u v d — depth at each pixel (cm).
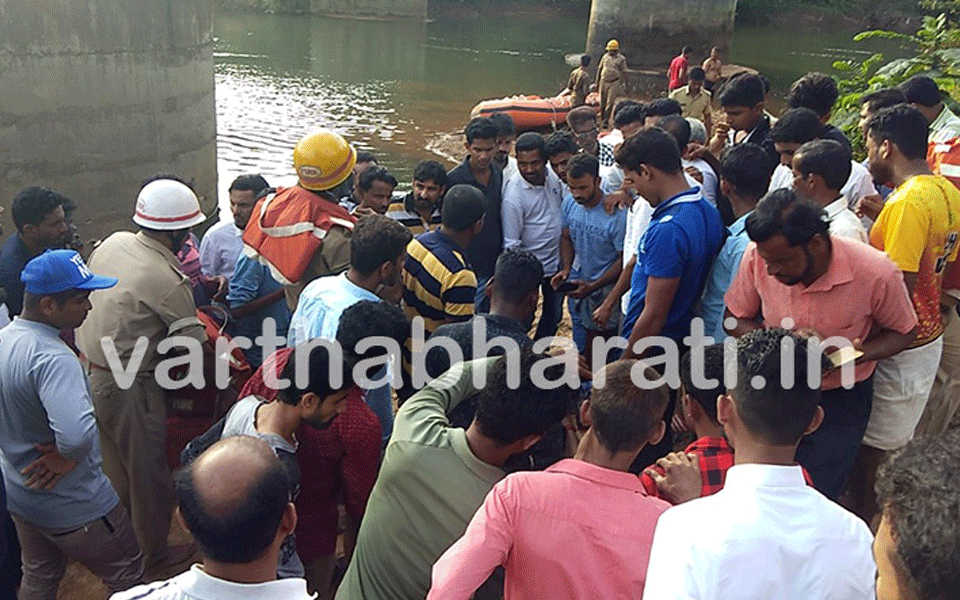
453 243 414
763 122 536
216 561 193
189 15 895
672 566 187
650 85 2381
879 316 322
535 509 212
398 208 573
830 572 183
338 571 382
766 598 181
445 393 279
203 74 945
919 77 522
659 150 360
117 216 853
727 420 217
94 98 801
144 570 411
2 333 323
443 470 244
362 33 3228
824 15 3875
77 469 336
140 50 830
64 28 762
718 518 188
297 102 1908
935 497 137
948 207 350
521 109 1634
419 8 3650
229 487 190
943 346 413
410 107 1930
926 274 355
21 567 353
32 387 318
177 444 400
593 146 837
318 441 308
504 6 4012
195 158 945
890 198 359
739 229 377
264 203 444
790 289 329
